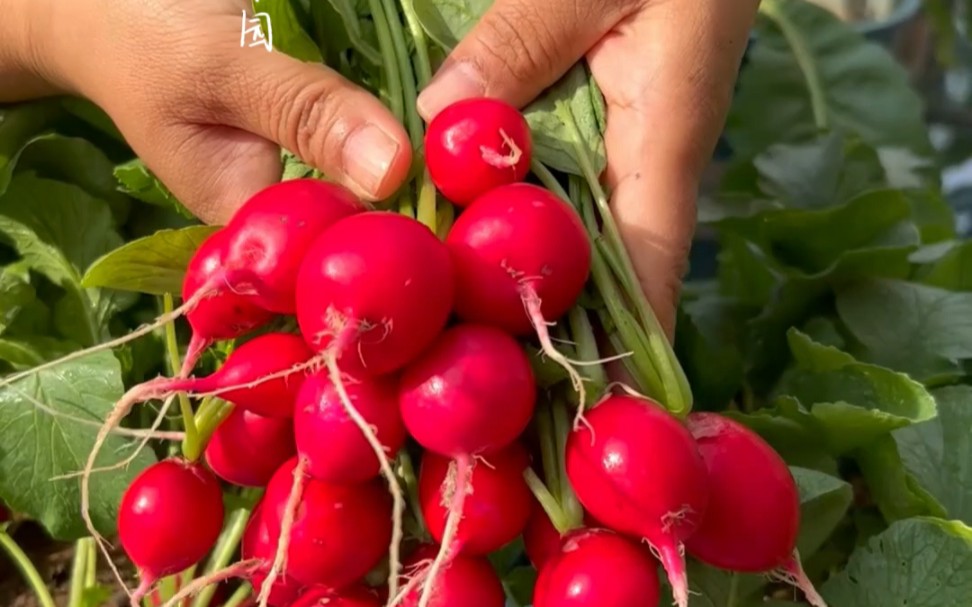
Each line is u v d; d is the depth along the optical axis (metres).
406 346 0.27
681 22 0.34
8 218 0.43
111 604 0.41
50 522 0.38
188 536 0.32
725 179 0.60
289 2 0.34
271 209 0.29
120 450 0.38
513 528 0.29
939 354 0.45
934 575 0.35
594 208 0.33
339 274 0.26
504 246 0.28
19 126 0.43
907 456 0.41
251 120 0.35
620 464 0.27
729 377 0.44
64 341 0.43
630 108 0.34
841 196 0.54
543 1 0.33
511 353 0.27
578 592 0.27
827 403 0.38
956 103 0.89
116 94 0.37
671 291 0.33
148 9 0.34
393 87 0.34
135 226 0.45
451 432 0.27
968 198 0.82
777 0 0.70
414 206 0.32
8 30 0.39
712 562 0.30
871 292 0.47
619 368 0.30
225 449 0.32
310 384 0.28
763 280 0.51
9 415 0.38
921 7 0.80
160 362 0.44
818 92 0.66
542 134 0.34
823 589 0.37
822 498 0.37
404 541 0.31
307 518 0.29
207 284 0.28
